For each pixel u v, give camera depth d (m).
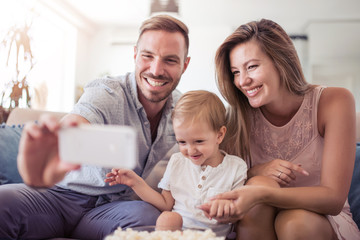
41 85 4.61
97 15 5.92
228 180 1.09
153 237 0.67
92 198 1.16
